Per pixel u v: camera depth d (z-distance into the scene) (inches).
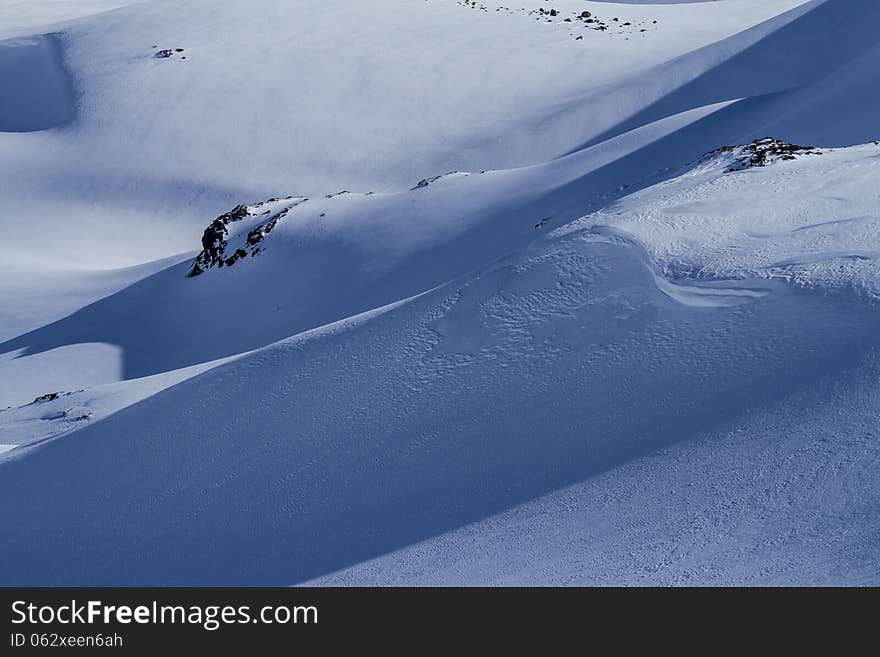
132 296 2175.2
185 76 3986.2
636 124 3228.3
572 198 1761.8
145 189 3368.6
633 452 475.5
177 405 815.7
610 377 554.6
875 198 657.0
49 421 1141.1
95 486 742.5
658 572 357.4
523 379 597.6
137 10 4660.4
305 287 1911.9
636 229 679.1
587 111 3393.2
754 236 630.5
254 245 2097.7
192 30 4357.8
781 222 645.3
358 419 649.6
